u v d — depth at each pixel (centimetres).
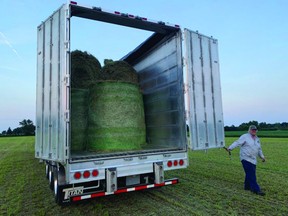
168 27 519
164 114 583
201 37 537
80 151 517
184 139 507
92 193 403
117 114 514
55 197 472
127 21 491
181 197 503
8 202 496
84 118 550
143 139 575
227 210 420
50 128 422
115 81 527
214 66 549
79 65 574
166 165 470
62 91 384
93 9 436
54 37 425
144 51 662
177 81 532
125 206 459
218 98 544
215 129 528
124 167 422
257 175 702
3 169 911
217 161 1012
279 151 1336
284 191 534
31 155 1406
